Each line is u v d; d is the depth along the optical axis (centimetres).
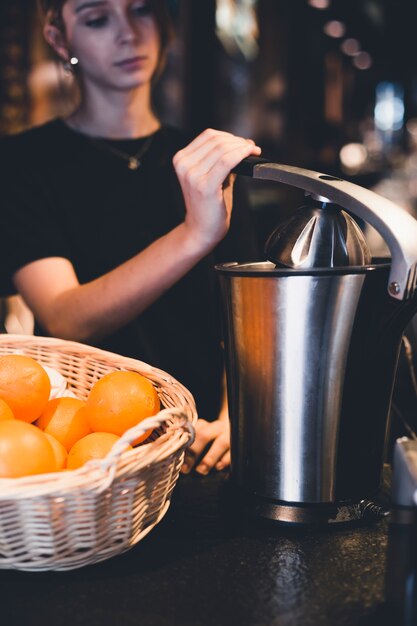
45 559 71
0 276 136
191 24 334
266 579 74
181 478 103
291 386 82
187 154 96
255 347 84
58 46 143
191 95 340
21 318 222
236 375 88
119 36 132
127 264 113
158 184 146
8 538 70
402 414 103
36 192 139
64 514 70
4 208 137
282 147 485
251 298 82
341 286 78
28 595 71
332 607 68
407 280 74
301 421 83
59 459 81
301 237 85
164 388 94
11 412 82
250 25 441
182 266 105
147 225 144
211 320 148
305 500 84
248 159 91
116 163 144
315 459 83
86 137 144
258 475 87
